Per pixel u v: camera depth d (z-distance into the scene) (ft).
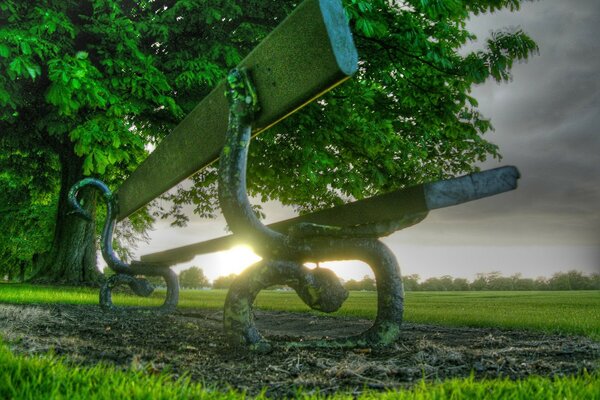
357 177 32.65
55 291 27.37
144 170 11.34
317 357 6.47
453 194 5.57
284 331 12.06
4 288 27.04
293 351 6.82
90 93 22.29
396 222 6.07
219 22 27.73
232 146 6.37
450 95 30.22
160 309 13.66
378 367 5.93
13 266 105.40
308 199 39.65
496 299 45.09
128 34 25.84
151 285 13.51
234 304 6.70
